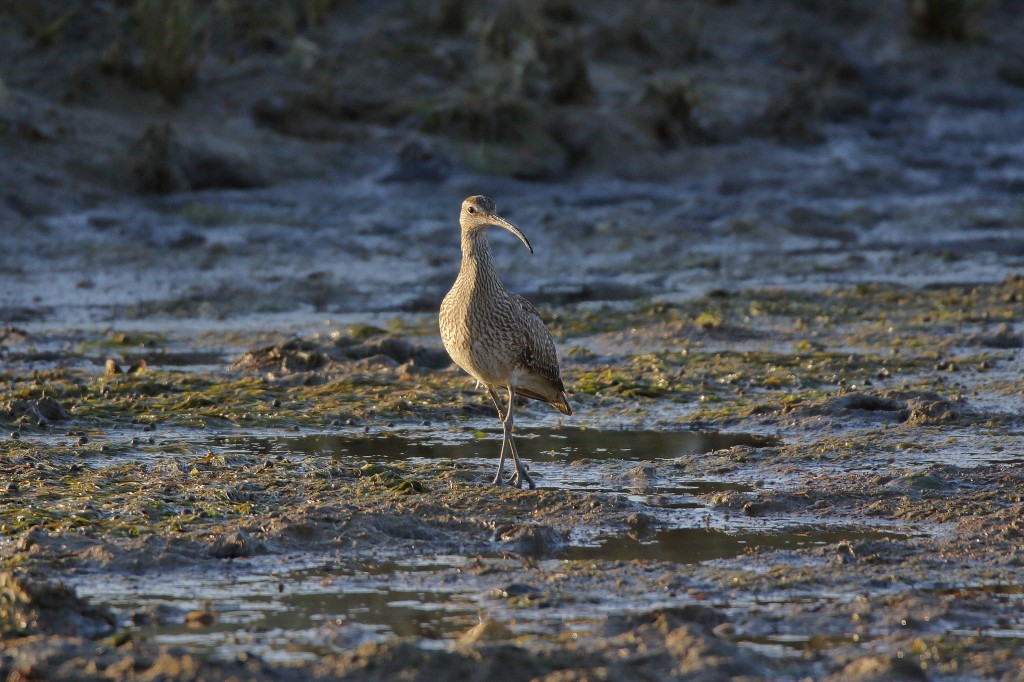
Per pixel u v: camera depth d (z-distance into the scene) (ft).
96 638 24.76
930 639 24.77
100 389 47.73
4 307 65.77
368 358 53.36
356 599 27.07
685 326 60.44
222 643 24.44
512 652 23.18
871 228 90.79
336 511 32.60
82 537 30.48
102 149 86.17
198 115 93.30
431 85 100.42
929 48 122.83
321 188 88.84
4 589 25.52
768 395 48.62
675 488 36.58
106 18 100.17
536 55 104.27
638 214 90.38
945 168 104.27
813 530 32.42
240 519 32.22
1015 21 131.44
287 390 48.80
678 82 102.63
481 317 37.19
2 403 43.62
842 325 62.69
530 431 44.06
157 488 35.01
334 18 108.06
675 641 24.03
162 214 82.43
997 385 48.60
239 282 72.43
